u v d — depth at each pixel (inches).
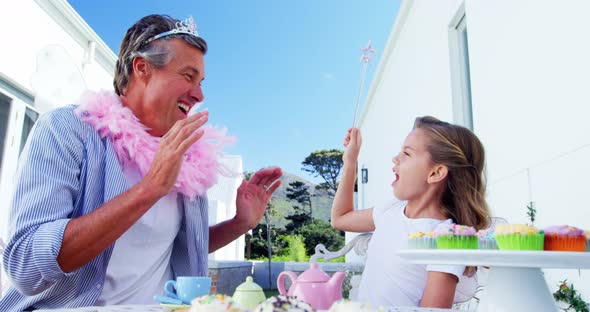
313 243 1131.3
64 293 45.3
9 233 41.9
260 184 68.4
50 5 187.3
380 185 331.3
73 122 49.4
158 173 42.2
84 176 48.2
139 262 51.8
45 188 43.1
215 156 64.4
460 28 149.5
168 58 53.6
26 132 175.8
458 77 147.9
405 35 233.8
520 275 34.3
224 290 278.1
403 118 239.6
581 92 73.6
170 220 55.4
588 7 71.7
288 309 26.0
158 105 55.1
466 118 143.8
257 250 932.6
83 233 40.3
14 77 166.1
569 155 76.8
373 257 55.3
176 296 38.1
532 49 90.9
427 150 53.1
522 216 93.7
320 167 1353.3
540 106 87.4
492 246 41.9
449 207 53.8
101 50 233.1
